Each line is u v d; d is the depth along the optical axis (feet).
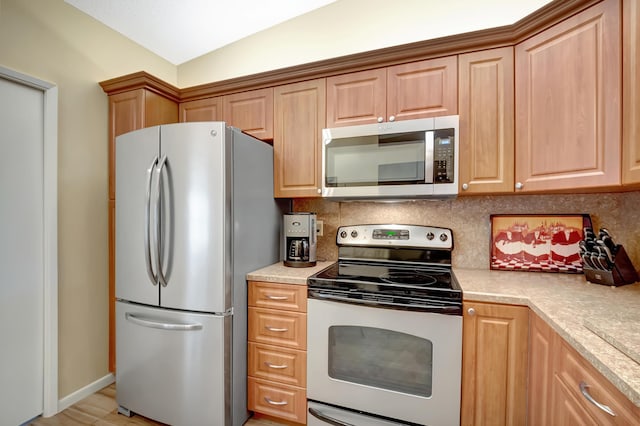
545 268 5.67
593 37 3.92
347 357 4.99
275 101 6.45
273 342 5.42
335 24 7.15
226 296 5.06
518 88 4.83
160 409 5.36
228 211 5.09
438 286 4.64
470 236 6.14
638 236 4.74
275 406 5.43
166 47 8.09
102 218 6.82
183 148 5.11
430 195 5.36
